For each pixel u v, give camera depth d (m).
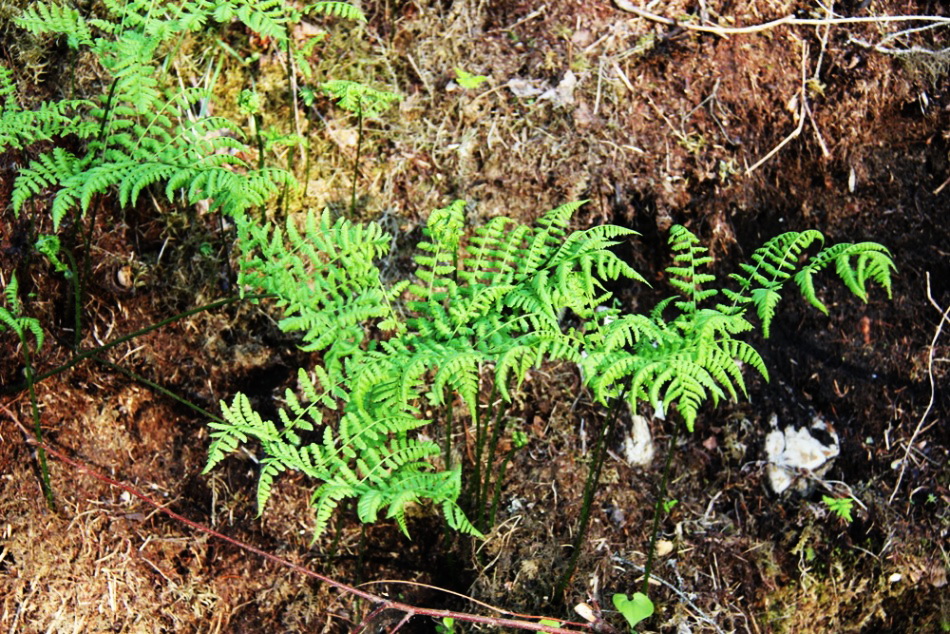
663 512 0.96
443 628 0.91
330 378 0.82
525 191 0.99
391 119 1.00
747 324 0.81
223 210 0.85
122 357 0.93
